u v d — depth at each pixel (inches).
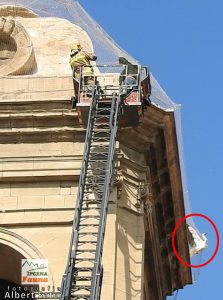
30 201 1838.1
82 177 1782.7
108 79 1879.9
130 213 1850.4
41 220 1822.1
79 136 1865.2
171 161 1919.3
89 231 1777.8
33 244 1808.6
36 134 1867.6
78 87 1844.2
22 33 1952.5
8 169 1850.4
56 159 1854.1
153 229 1929.1
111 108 1822.1
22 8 2027.6
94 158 1819.6
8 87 1897.1
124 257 1813.5
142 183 1871.3
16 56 1940.2
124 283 1796.3
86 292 1711.4
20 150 1862.7
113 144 1792.6
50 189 1845.5
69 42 1973.4
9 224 1822.1
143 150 1889.8
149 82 1862.7
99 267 1667.1
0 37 1956.2
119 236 1820.9
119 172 1846.7
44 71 1942.7
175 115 1915.6
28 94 1888.5
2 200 1839.3
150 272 1963.6
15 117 1865.2
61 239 1811.0
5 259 1831.9
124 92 1836.9
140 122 1850.4
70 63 1881.2
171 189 1950.1
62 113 1861.5
